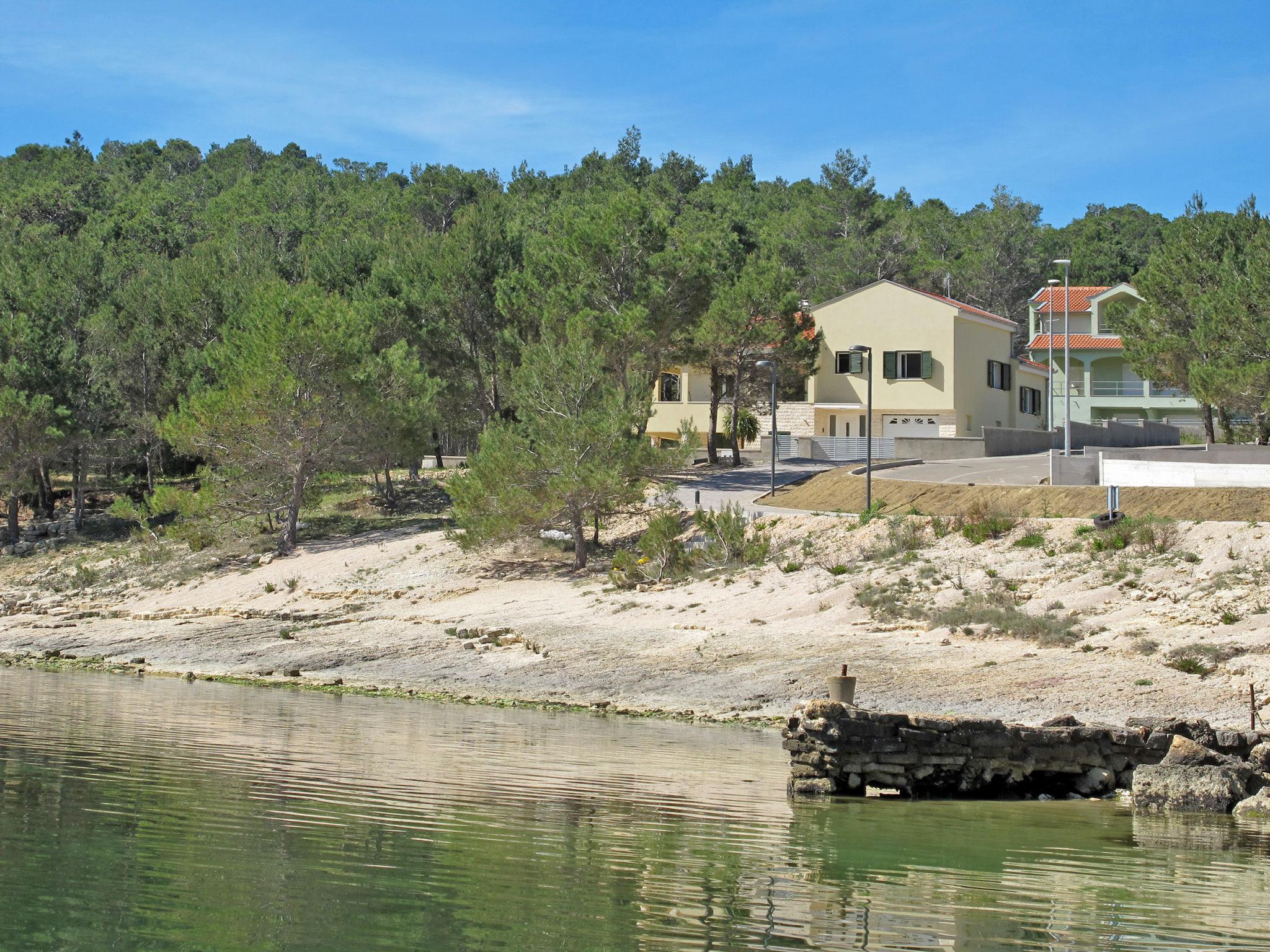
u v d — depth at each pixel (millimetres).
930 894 14562
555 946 12188
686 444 48375
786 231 123000
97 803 17938
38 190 132125
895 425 74125
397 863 15109
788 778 20516
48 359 64062
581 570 47406
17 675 36844
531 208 125000
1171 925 13523
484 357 64562
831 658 31609
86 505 71938
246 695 32125
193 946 11789
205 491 56656
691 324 61719
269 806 18062
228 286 70250
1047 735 20938
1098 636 30766
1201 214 62406
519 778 20859
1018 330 96438
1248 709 24734
